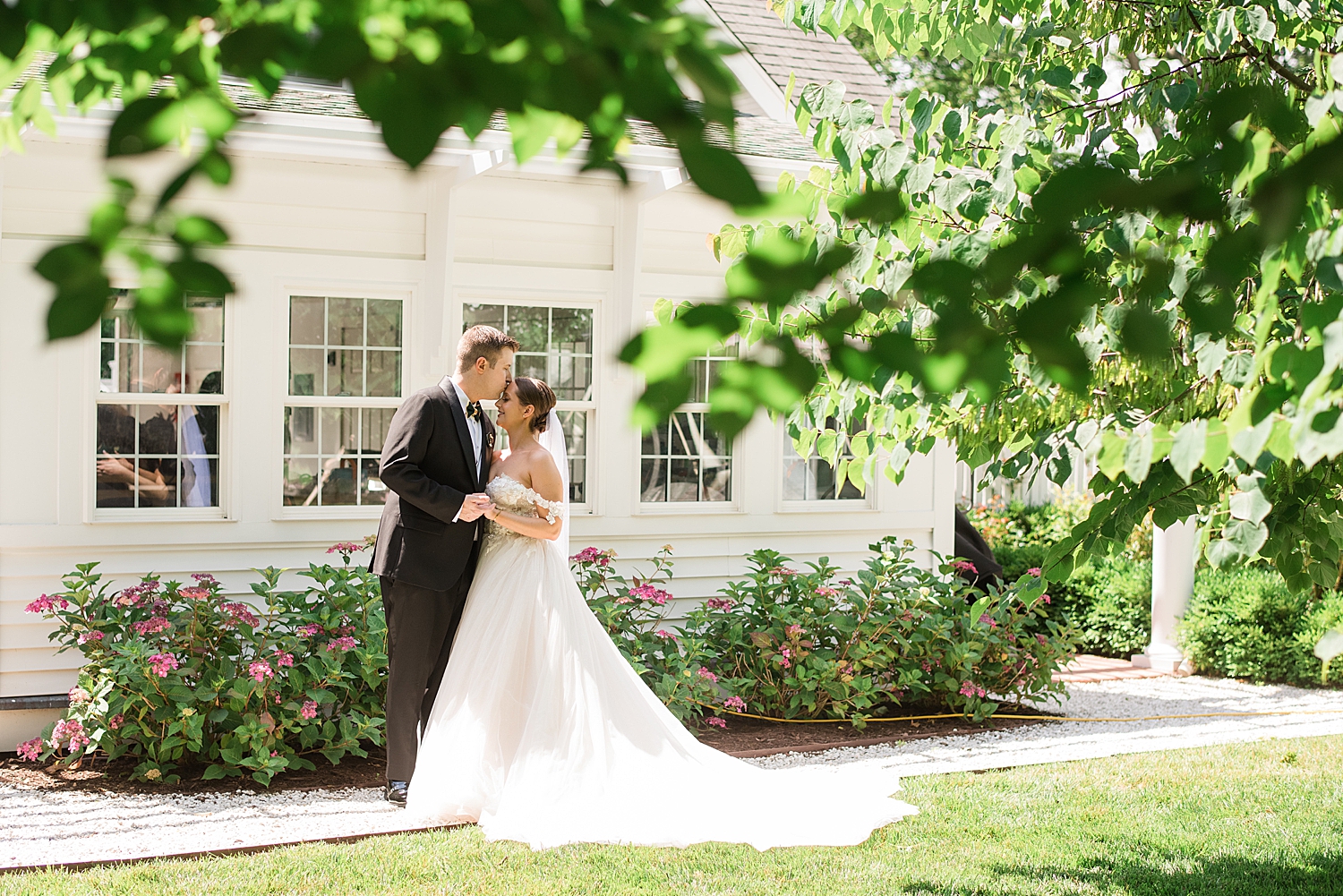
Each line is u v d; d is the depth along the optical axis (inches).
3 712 243.6
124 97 59.3
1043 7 137.5
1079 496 482.0
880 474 331.0
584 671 199.6
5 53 47.7
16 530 246.8
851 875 168.7
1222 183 64.6
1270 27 114.6
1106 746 259.8
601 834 182.9
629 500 304.3
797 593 290.8
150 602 236.7
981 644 285.1
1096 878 169.6
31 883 160.1
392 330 283.9
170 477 263.7
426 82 42.3
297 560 273.0
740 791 200.4
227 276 42.0
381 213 279.1
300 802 209.8
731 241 139.3
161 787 220.1
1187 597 365.7
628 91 42.4
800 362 44.9
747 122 339.9
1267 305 66.5
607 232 302.4
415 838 183.6
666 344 43.5
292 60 45.3
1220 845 185.3
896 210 44.9
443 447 206.7
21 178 246.8
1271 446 68.5
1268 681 343.3
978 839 187.5
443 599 209.0
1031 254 44.1
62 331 40.8
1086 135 128.2
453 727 194.5
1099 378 118.0
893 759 247.1
